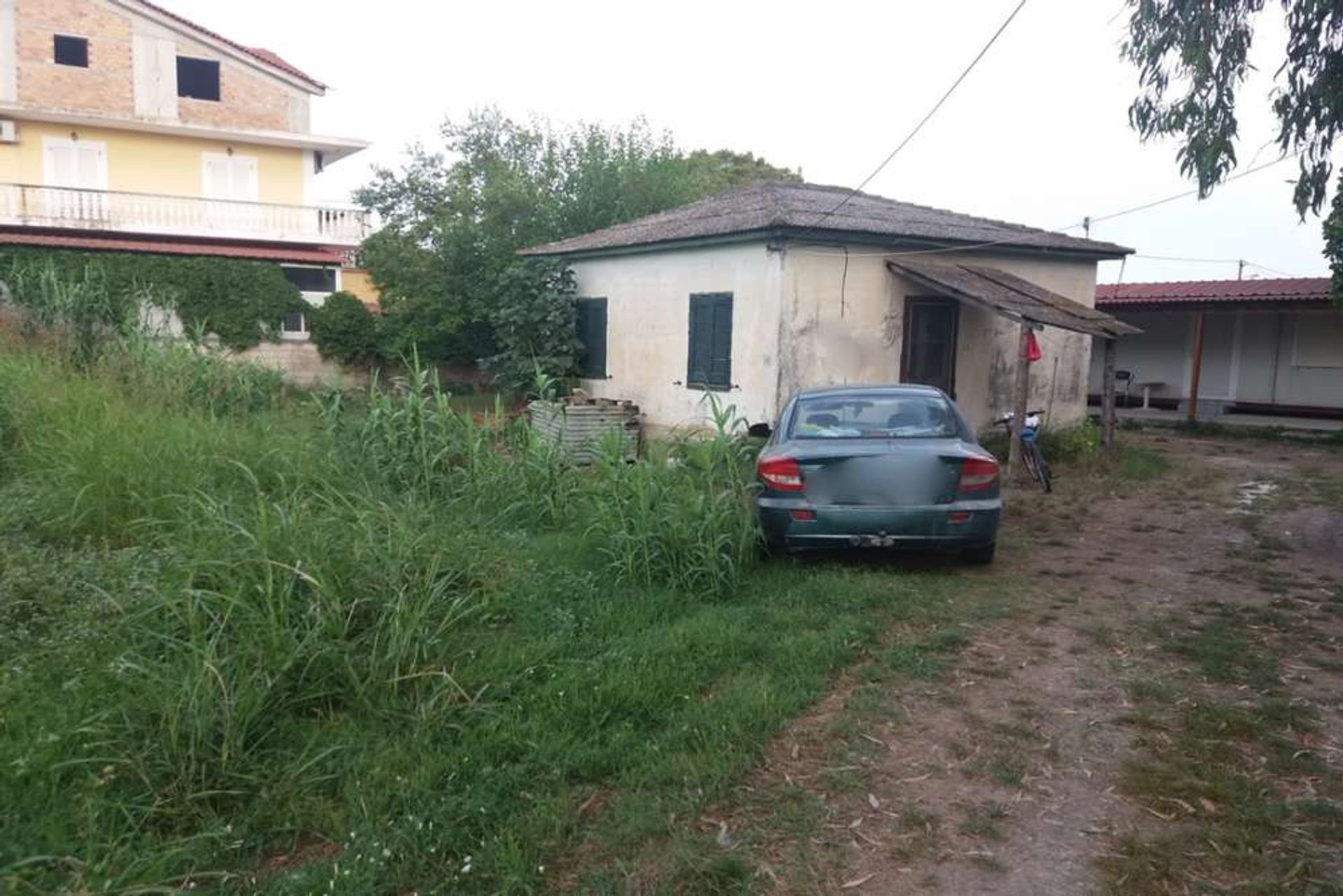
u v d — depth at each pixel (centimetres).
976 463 677
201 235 2569
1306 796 374
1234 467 1314
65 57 2548
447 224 2231
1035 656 532
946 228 1373
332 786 368
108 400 862
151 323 1891
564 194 2414
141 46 2608
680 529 636
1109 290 2136
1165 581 697
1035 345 1160
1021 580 693
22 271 1636
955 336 1362
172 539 590
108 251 2258
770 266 1206
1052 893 313
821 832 347
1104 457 1288
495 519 789
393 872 314
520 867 314
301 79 2812
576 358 1662
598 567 666
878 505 666
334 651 429
